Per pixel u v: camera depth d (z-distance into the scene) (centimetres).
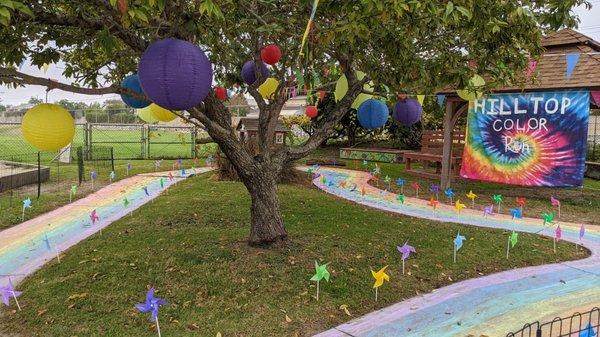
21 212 840
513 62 604
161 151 2127
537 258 614
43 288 484
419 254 602
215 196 938
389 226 738
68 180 1231
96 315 424
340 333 402
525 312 450
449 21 416
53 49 462
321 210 827
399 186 1170
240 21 488
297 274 508
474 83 602
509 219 845
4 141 2367
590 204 1003
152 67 328
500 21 469
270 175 577
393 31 491
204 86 341
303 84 541
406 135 1930
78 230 732
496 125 1064
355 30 396
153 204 891
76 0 399
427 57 598
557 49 1103
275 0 502
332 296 469
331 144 2241
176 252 570
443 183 1174
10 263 581
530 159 1024
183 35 409
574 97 963
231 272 509
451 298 480
